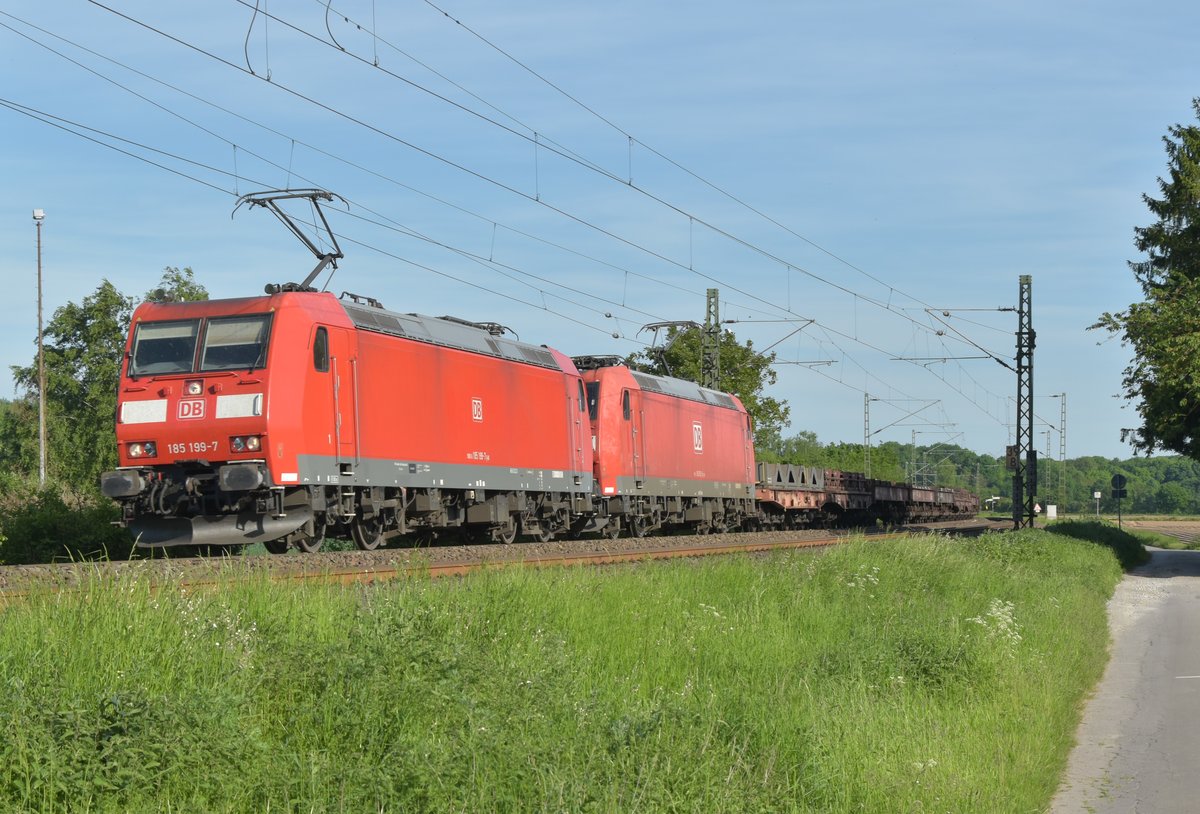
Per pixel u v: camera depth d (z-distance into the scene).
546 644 10.09
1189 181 38.66
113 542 21.88
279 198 22.06
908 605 16.92
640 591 14.06
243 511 19.19
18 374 64.81
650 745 7.41
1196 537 76.25
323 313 20.25
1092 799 9.30
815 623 14.45
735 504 40.97
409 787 6.38
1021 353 45.38
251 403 18.94
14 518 21.83
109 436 62.84
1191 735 11.55
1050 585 22.52
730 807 6.89
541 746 7.16
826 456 114.62
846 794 7.79
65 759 6.01
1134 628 20.25
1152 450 37.47
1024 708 11.64
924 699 11.30
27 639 8.02
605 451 31.55
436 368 23.56
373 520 22.19
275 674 7.87
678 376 53.31
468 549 21.25
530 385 27.50
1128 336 32.81
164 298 20.59
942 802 8.13
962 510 82.94
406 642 8.57
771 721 8.72
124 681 7.36
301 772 6.47
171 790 6.20
